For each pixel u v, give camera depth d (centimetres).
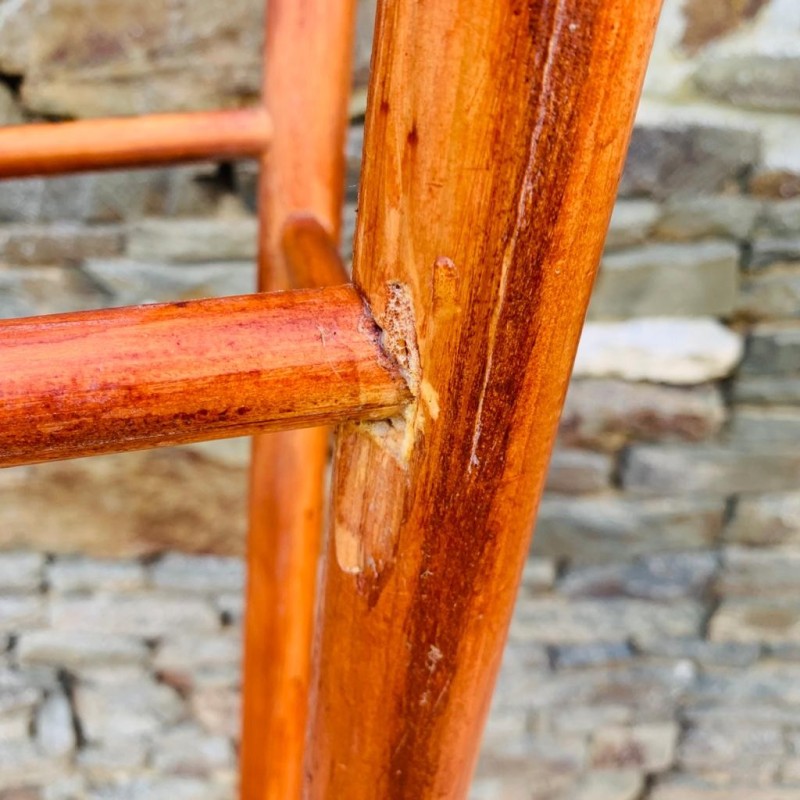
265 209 30
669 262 48
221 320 17
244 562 60
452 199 15
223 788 73
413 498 18
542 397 17
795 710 69
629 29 14
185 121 30
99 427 16
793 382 52
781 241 48
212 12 41
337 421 18
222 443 54
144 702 68
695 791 74
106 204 46
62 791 72
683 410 53
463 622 19
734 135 45
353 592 20
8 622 61
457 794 23
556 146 15
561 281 16
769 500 57
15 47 41
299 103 29
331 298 17
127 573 60
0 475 53
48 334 16
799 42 42
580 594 62
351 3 29
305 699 33
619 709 69
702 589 62
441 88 15
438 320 16
